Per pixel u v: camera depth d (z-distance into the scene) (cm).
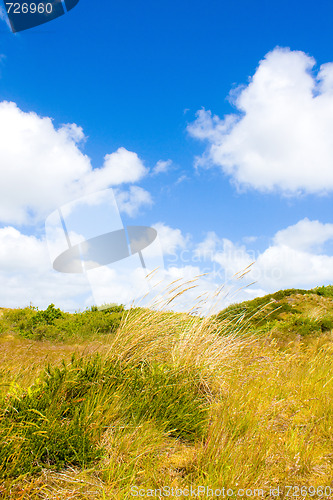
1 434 219
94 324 1048
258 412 299
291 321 976
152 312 399
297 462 228
